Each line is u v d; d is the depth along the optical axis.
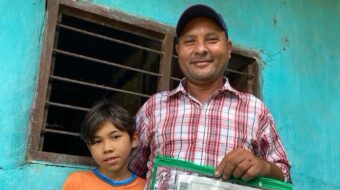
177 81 2.45
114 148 1.58
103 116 1.60
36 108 1.83
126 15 2.16
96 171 1.65
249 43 2.58
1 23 1.82
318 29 2.95
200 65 1.61
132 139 1.69
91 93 4.46
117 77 3.52
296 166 2.59
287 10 2.81
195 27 1.63
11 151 1.75
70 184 1.59
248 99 1.65
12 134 1.76
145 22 2.22
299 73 2.75
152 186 1.35
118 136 1.61
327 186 2.71
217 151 1.52
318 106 2.79
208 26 1.62
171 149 1.56
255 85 2.54
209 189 1.32
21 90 1.81
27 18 1.89
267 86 2.59
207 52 1.59
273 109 2.58
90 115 1.62
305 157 2.65
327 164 2.74
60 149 3.92
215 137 1.54
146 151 1.75
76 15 2.06
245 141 1.55
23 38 1.86
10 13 1.85
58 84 4.21
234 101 1.63
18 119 1.78
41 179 1.79
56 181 1.82
